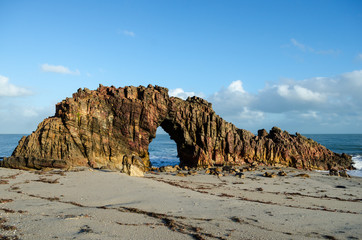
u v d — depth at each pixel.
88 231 13.83
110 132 55.81
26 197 23.22
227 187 36.16
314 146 74.81
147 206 21.25
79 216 16.69
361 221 19.09
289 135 77.50
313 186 39.16
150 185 31.41
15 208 18.77
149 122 58.94
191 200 24.27
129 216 17.62
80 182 31.97
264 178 45.69
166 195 26.12
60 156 49.91
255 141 71.25
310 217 19.50
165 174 48.31
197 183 38.69
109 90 60.31
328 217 19.83
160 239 13.22
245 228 15.91
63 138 50.62
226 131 69.81
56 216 16.77
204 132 67.81
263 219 18.31
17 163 46.78
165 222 16.56
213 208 21.33
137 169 41.84
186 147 68.62
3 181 31.00
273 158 69.94
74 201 22.50
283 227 16.61
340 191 35.81
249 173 51.56
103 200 23.28
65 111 52.41
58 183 31.14
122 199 23.86
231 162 66.25
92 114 53.81
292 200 28.41
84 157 51.59
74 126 51.41
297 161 69.00
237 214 19.48
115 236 13.35
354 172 63.94
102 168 49.66
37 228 14.12
